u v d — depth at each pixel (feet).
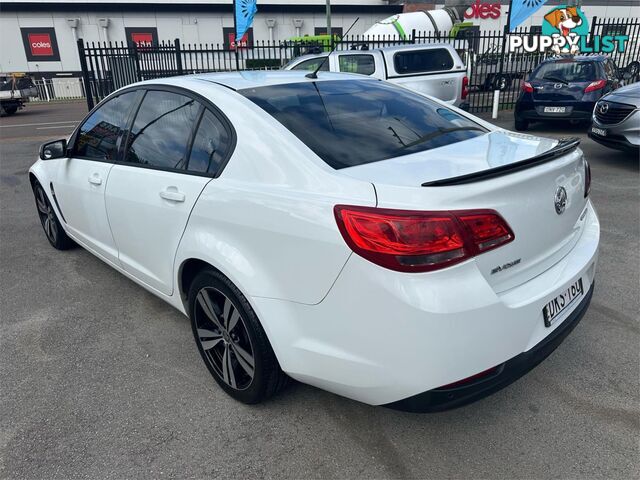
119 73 48.21
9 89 63.26
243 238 7.49
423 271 5.91
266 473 7.18
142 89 10.66
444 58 34.24
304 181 6.99
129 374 9.54
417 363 6.04
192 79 9.84
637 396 8.46
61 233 15.34
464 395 6.28
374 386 6.47
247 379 8.38
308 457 7.42
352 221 6.18
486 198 6.25
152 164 9.70
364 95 9.68
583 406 8.26
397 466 7.21
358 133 8.09
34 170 15.02
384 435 7.80
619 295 11.78
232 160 7.94
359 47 52.85
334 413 8.29
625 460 7.17
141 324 11.36
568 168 7.59
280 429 7.98
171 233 8.96
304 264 6.70
